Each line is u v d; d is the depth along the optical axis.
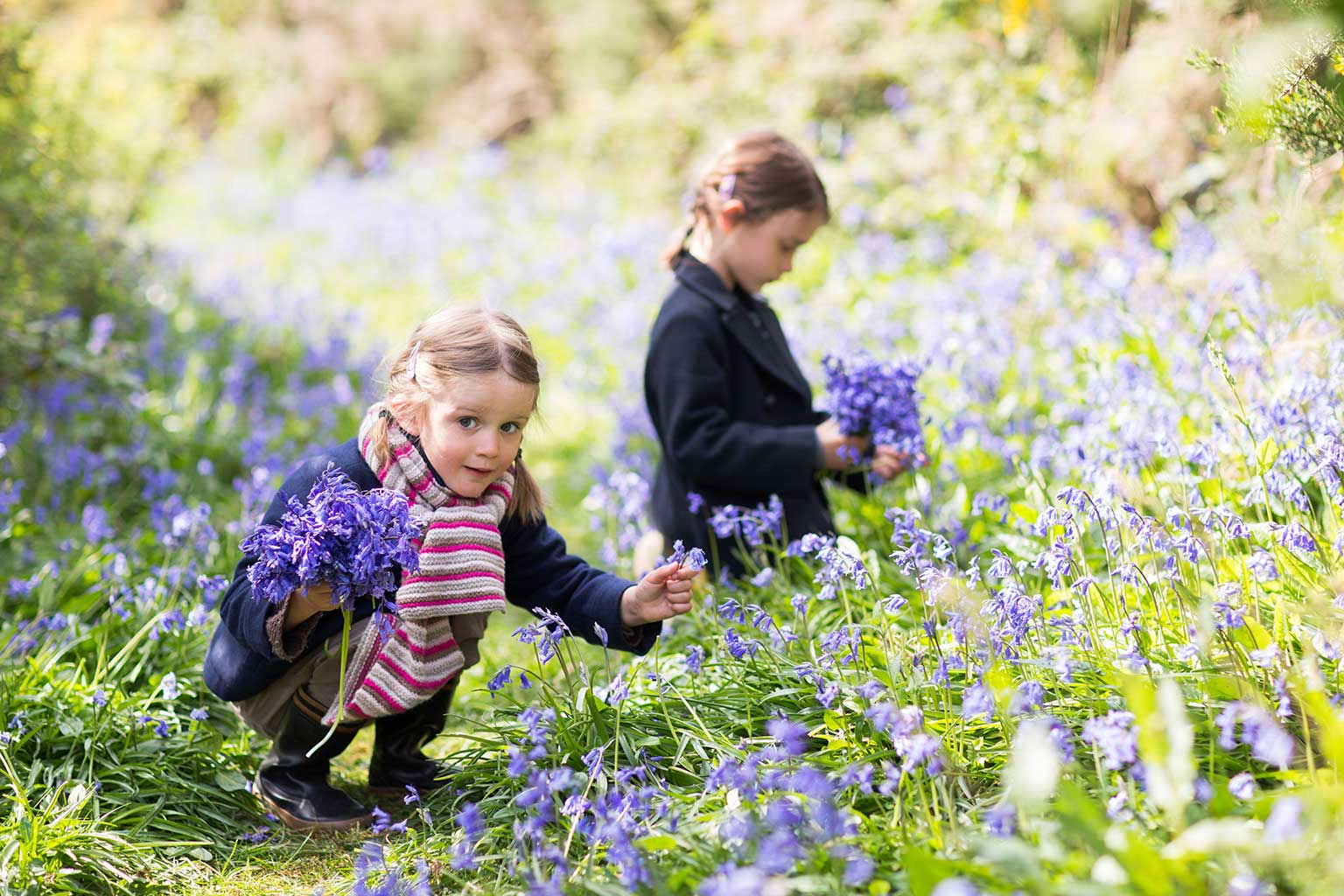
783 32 14.84
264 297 11.98
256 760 4.30
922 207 11.02
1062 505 3.88
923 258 10.34
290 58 24.75
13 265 8.16
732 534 5.22
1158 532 3.72
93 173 10.22
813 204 5.09
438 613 3.71
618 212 15.34
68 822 3.59
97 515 5.54
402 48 24.64
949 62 11.73
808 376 7.71
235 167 22.28
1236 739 3.19
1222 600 3.40
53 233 8.88
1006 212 9.91
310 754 3.61
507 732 3.92
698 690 4.06
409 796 3.87
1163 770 2.62
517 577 4.07
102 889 3.51
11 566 5.66
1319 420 4.21
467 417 3.64
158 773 4.02
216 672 3.90
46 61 10.20
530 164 18.92
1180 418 4.97
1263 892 2.45
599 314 10.53
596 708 3.69
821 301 9.79
